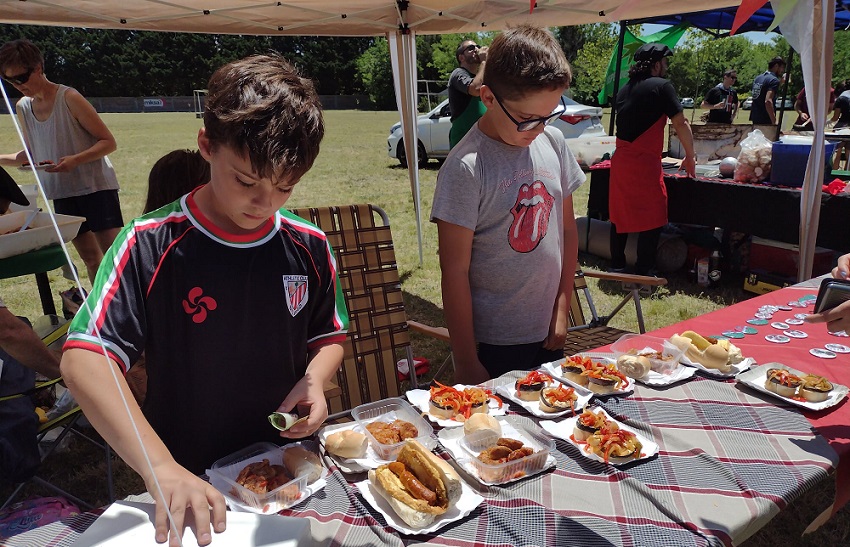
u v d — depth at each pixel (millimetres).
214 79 1017
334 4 3891
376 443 1216
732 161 4824
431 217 1867
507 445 1209
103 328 1006
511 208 1876
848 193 3953
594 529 1005
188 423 1229
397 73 4754
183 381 1195
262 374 1252
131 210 8008
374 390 2430
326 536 994
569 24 4387
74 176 3693
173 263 1130
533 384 1500
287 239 1253
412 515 1002
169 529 882
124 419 953
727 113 8586
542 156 1972
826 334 1917
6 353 2037
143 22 3918
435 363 3699
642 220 4633
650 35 7859
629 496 1103
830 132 6867
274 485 1091
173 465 962
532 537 987
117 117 29844
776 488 1111
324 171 11484
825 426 1363
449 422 1376
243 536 892
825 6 2879
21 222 2305
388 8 4215
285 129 948
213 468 1143
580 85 21109
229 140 944
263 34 4531
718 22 6875
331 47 44094
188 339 1167
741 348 1813
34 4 3395
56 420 2152
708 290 4828
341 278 2449
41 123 3656
